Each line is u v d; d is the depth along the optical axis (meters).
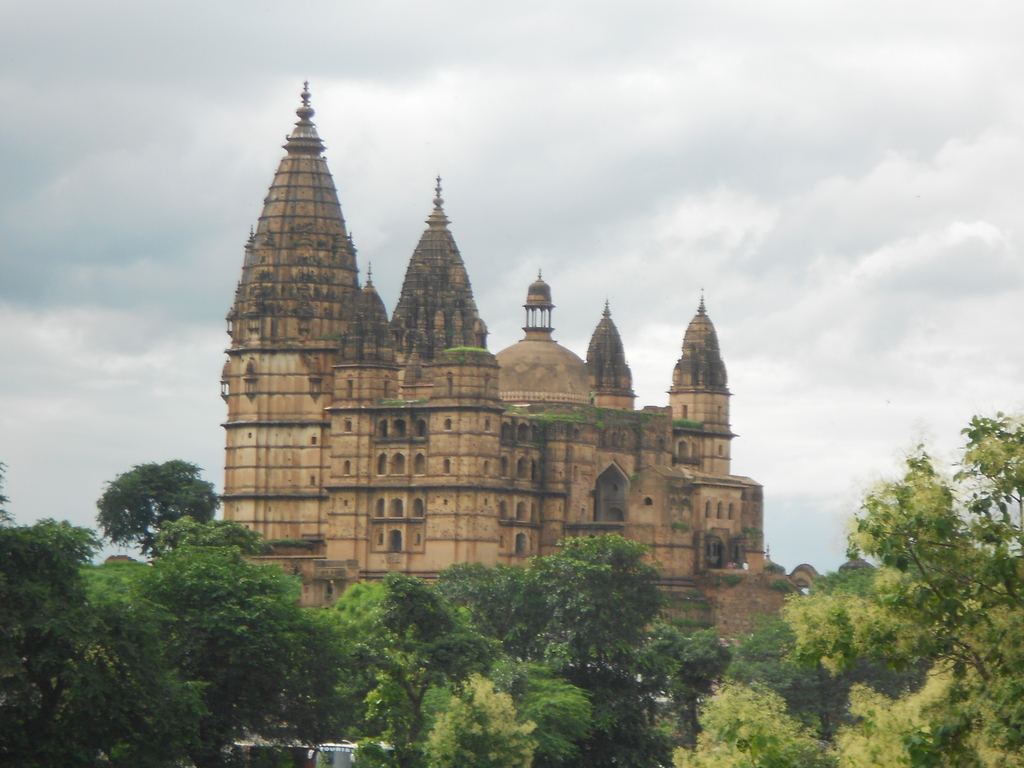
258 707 115.00
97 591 126.25
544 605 160.50
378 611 132.25
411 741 122.94
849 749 65.25
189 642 112.44
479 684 119.44
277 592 120.69
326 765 125.56
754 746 70.88
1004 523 61.41
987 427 62.22
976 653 62.00
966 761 59.97
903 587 62.94
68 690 95.56
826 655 65.06
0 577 93.81
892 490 62.78
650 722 153.62
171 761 99.88
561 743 133.50
